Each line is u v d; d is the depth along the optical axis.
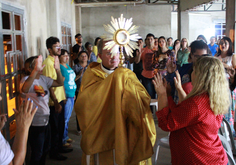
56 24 5.17
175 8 17.89
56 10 5.16
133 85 1.94
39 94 2.57
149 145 1.96
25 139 1.36
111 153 2.07
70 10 8.00
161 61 4.93
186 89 2.40
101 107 1.95
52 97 2.99
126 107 1.90
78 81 4.61
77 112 2.11
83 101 2.04
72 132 4.30
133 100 1.91
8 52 2.90
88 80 2.11
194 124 1.63
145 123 1.97
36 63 2.43
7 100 2.92
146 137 1.95
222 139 2.29
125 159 1.86
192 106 1.59
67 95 3.67
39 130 2.59
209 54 2.65
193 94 1.66
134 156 1.96
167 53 4.91
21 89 2.49
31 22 3.84
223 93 1.60
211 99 1.59
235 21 6.20
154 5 12.52
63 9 6.77
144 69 5.20
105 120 2.02
